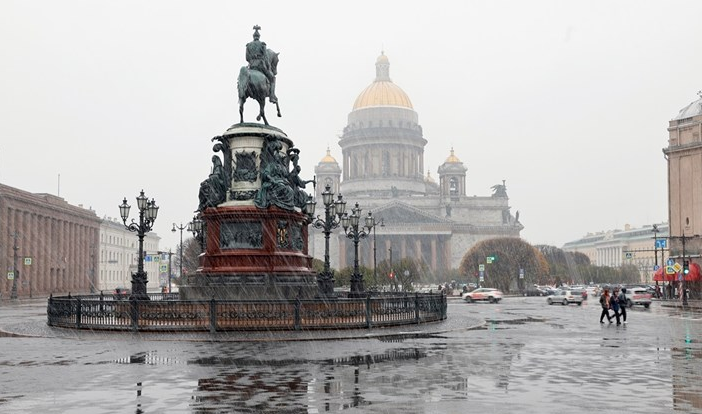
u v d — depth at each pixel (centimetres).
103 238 15588
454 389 1614
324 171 19450
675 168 7925
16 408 1415
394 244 18050
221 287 3434
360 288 5075
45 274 11925
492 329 3334
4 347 2456
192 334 2828
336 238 18162
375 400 1488
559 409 1393
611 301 3831
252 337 2727
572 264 17550
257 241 3519
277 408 1412
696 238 7562
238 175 3647
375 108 19800
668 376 1809
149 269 19288
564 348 2453
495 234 18500
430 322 3653
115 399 1505
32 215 11425
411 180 19562
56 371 1888
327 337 2741
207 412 1379
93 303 3148
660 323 3838
